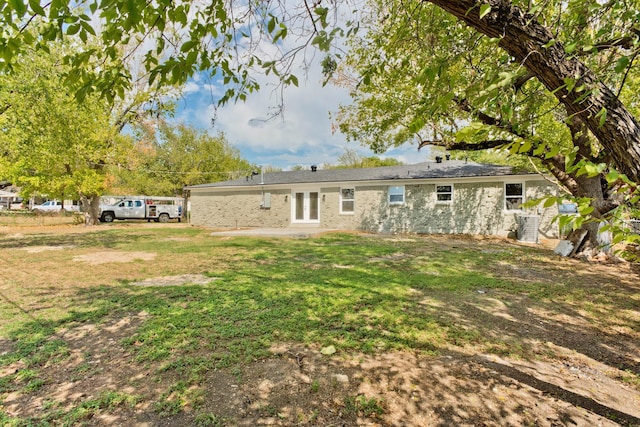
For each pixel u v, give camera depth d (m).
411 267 6.92
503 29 1.61
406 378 2.66
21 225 19.72
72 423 2.13
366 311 4.14
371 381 2.61
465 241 11.74
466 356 3.04
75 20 1.77
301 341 3.30
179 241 11.89
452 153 20.34
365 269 6.69
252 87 2.84
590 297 4.85
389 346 3.21
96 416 2.20
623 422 2.16
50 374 2.71
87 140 14.57
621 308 4.38
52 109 8.85
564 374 2.75
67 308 4.29
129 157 18.33
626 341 3.40
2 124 9.40
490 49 2.96
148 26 2.16
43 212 23.92
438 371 2.77
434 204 14.51
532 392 2.49
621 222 1.08
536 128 6.49
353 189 16.38
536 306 4.44
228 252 9.12
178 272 6.52
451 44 3.12
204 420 2.16
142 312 4.13
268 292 4.97
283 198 18.23
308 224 17.67
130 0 1.63
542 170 9.92
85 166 15.55
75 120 9.91
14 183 15.88
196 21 2.20
